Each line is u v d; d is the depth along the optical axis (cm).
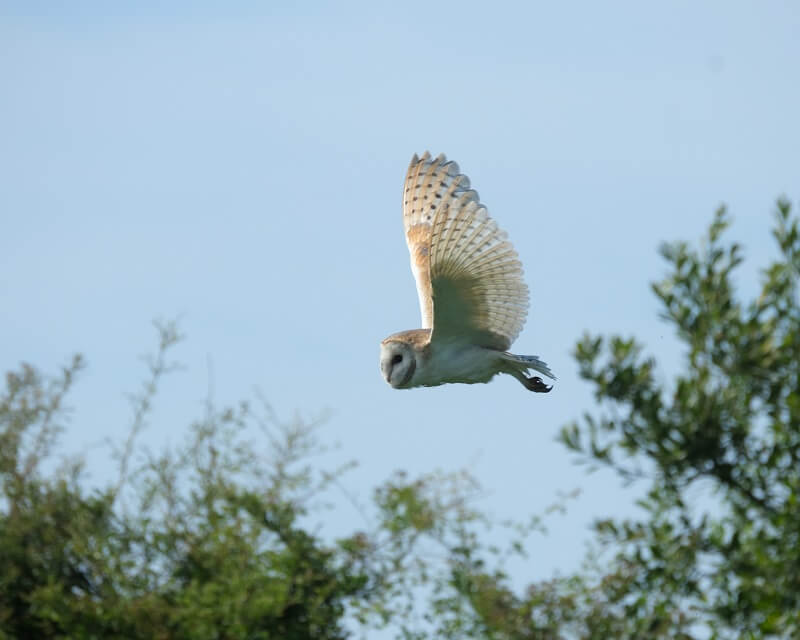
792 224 1238
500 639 1241
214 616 1273
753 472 1212
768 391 1210
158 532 1335
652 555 1219
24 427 1386
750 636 1202
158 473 1338
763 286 1221
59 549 1348
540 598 1234
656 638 1202
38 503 1350
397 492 1280
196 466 1338
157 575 1338
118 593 1316
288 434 1332
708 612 1209
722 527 1217
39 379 1397
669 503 1228
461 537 1262
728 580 1209
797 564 1159
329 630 1339
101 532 1335
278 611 1273
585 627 1226
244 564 1304
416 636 1291
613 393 1219
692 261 1231
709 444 1189
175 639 1297
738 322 1198
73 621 1310
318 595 1298
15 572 1329
